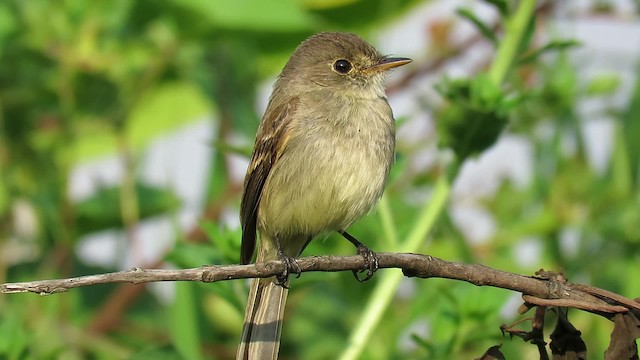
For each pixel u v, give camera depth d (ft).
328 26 45.37
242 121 43.32
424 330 38.47
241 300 32.96
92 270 42.42
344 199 36.09
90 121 42.14
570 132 42.70
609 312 24.79
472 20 35.19
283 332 41.81
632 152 42.47
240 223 37.11
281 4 41.42
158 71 42.06
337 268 27.66
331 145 36.22
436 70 44.57
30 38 41.01
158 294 42.55
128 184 41.06
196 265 32.99
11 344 34.17
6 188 41.55
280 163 36.63
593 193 42.14
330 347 40.96
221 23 41.14
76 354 38.70
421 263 26.45
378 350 37.65
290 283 32.89
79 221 42.09
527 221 42.50
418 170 43.93
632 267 40.34
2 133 41.65
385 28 45.93
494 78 34.94
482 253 42.47
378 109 37.58
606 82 42.55
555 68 41.86
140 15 41.55
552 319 35.09
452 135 34.17
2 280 40.32
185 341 35.37
